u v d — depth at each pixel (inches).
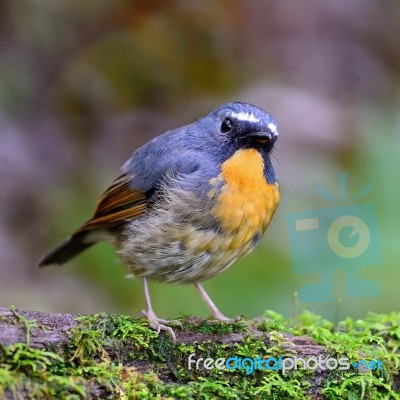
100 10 689.0
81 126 660.7
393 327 318.7
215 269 347.9
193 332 297.7
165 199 342.3
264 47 753.0
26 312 270.2
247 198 337.1
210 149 350.0
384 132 530.9
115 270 522.6
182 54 691.4
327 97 727.1
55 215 578.2
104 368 262.1
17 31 671.1
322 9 793.6
